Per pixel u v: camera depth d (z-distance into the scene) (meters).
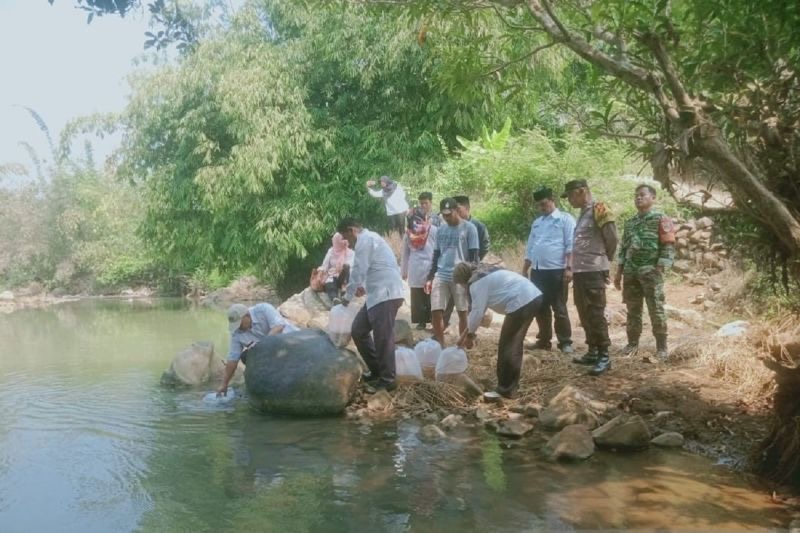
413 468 4.57
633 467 4.48
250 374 6.30
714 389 5.76
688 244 11.58
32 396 7.05
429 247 8.95
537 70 11.98
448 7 4.93
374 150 15.32
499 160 13.15
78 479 4.52
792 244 3.79
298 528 3.67
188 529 3.70
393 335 6.52
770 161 4.15
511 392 6.14
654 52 3.86
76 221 31.03
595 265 6.48
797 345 4.16
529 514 3.77
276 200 15.60
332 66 15.66
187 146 16.34
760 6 3.73
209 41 15.80
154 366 8.83
